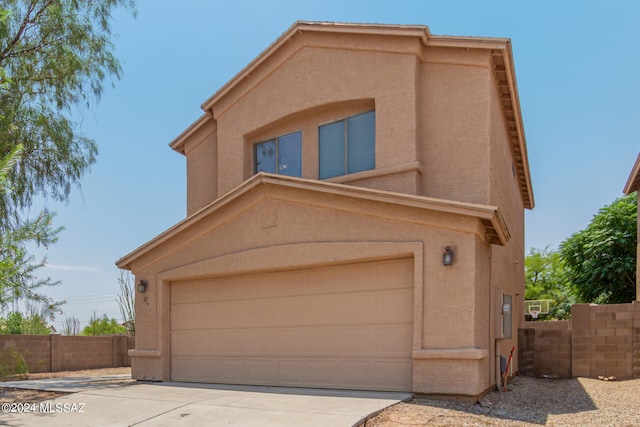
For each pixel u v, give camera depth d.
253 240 11.14
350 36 11.82
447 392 8.51
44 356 17.80
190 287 12.16
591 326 13.66
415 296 8.98
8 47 12.30
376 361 9.41
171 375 12.09
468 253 8.69
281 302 10.73
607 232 24.09
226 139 13.86
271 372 10.62
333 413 7.31
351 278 9.94
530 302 29.94
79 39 13.66
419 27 10.77
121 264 12.97
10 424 7.68
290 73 12.81
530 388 11.59
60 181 14.05
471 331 8.49
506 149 13.34
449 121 10.82
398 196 9.18
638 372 12.98
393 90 11.11
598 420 7.82
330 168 12.23
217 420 7.40
